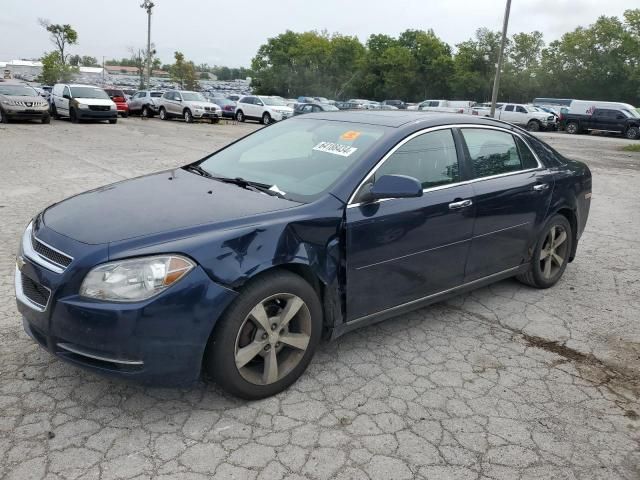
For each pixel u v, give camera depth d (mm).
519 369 3629
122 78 112812
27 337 3730
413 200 3648
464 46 66688
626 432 3002
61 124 23172
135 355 2695
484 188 4137
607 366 3725
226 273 2809
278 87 83500
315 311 3230
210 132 23125
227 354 2896
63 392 3123
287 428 2893
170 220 2986
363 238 3379
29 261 2961
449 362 3676
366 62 76312
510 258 4539
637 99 61656
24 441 2699
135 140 17781
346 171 3494
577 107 34281
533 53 64750
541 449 2824
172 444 2725
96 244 2797
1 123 21906
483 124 4379
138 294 2678
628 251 6562
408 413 3074
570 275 5586
